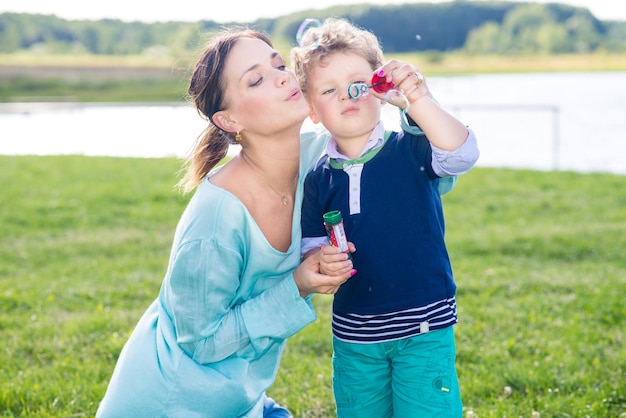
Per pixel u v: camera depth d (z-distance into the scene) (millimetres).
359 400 2754
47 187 10609
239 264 2527
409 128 2613
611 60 74438
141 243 7762
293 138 2547
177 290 2492
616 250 7059
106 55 77562
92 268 6805
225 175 2598
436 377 2613
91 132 20266
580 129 17672
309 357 4477
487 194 9992
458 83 38906
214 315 2502
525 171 11602
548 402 3738
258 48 2527
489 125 18844
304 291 2533
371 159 2625
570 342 4578
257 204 2574
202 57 2576
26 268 6902
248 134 2543
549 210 9023
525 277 6180
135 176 11477
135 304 5719
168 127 21109
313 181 2699
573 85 33281
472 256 7031
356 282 2631
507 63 76438
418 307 2592
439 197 2732
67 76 50875
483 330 4871
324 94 2635
